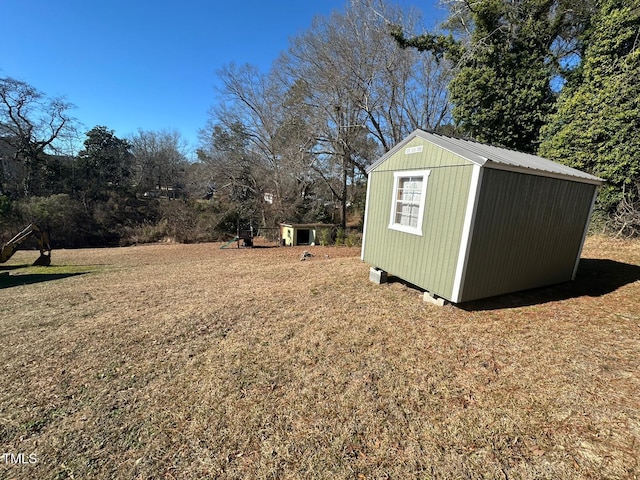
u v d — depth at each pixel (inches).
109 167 1062.4
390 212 210.8
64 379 112.9
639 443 74.7
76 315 184.1
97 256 522.6
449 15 482.0
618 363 110.5
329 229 583.2
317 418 89.5
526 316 155.0
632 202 306.2
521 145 425.1
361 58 504.4
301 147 582.6
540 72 393.7
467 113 448.5
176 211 892.6
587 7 379.6
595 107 312.5
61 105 919.7
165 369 119.0
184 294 229.8
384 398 97.3
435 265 170.6
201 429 86.5
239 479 70.9
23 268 388.2
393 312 169.3
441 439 80.0
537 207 170.7
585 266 235.8
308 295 208.7
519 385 100.7
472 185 145.6
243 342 140.8
